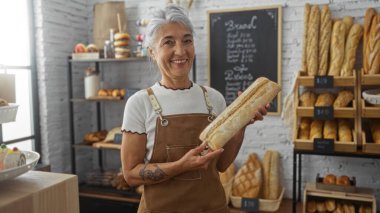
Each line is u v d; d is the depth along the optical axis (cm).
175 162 105
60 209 85
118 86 311
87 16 316
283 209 243
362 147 200
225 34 267
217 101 127
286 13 254
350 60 218
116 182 281
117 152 319
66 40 292
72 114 282
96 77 285
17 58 259
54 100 282
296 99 221
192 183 114
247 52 263
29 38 265
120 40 265
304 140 207
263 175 255
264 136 270
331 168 255
